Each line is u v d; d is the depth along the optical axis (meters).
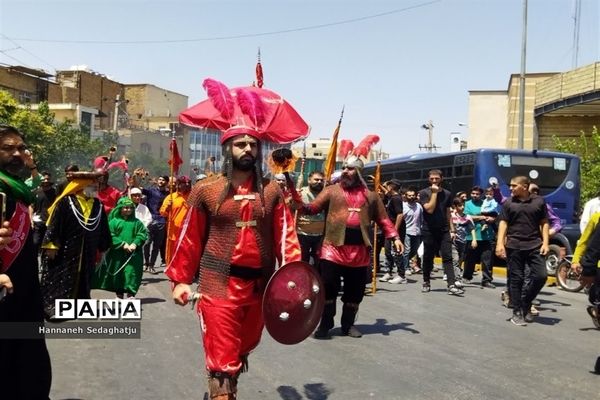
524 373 5.96
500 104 44.38
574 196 17.41
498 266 18.03
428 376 5.78
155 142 62.28
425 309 9.38
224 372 3.94
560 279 12.62
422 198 11.16
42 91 54.38
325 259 7.23
